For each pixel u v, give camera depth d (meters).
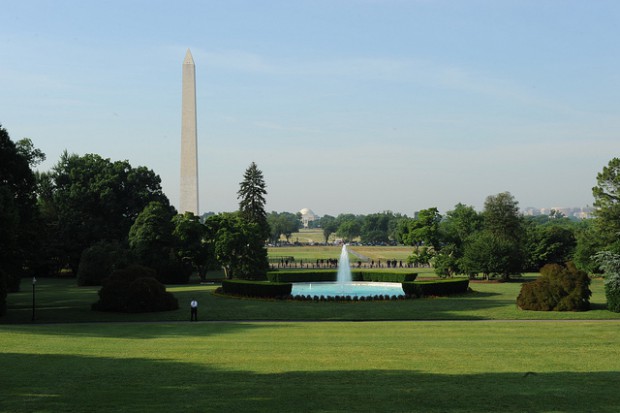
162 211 83.44
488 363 25.06
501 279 79.19
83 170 104.06
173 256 82.00
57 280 87.62
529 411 16.27
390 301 54.09
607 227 80.94
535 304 47.66
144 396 18.12
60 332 36.25
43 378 21.14
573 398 17.89
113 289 47.78
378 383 20.33
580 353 28.12
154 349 28.98
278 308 49.25
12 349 28.81
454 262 79.44
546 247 98.50
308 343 31.22
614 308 46.78
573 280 48.00
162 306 48.06
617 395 18.36
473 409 16.47
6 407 16.55
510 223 96.38
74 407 16.56
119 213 104.25
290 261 120.00
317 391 18.88
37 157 76.31
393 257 154.75
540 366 24.50
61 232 95.06
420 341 32.06
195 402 17.25
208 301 54.59
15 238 47.84
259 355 27.11
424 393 18.58
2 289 45.25
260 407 16.62
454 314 45.47
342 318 43.84
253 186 112.00
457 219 108.50
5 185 54.00
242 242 75.81
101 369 23.17
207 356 26.75
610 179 83.56
